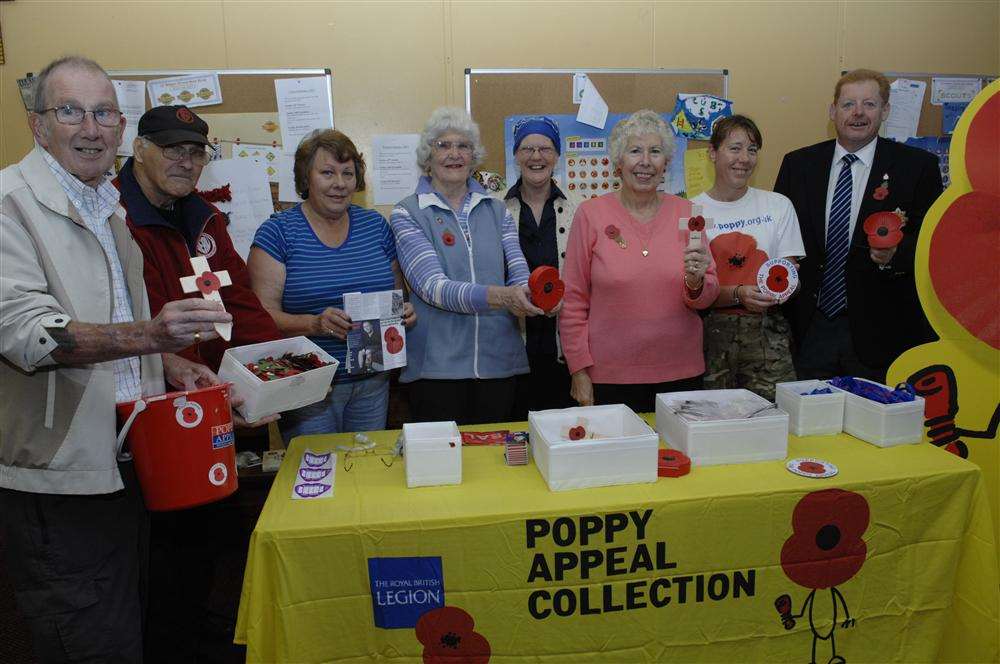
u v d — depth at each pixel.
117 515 1.50
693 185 3.25
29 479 1.40
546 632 1.50
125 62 2.91
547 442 1.54
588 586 1.48
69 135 1.36
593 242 2.16
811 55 3.26
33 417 1.39
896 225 2.11
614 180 3.18
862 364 2.42
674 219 2.16
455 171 2.15
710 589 1.53
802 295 2.53
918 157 2.43
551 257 2.58
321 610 1.43
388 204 3.12
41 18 2.84
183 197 1.95
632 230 2.15
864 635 1.62
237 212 3.01
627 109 3.15
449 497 1.51
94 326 1.29
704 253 1.99
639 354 2.12
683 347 2.15
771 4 3.19
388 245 2.27
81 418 1.40
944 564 1.62
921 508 1.59
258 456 2.73
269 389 1.53
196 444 1.41
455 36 3.03
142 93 2.90
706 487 1.53
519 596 1.47
